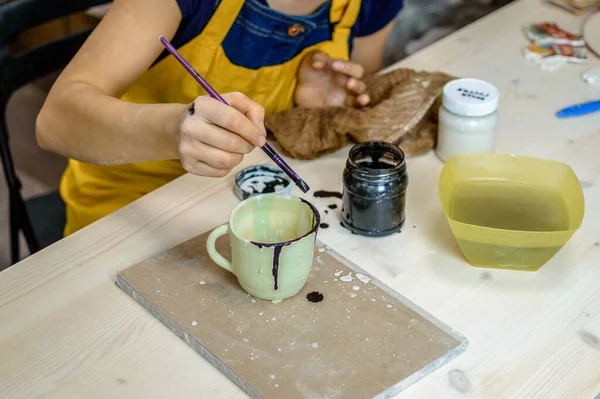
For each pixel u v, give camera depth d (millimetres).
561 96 1447
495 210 1073
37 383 848
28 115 2729
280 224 984
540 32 1642
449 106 1202
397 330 901
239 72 1404
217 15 1314
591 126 1358
